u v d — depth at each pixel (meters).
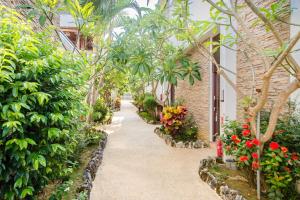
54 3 3.47
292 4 2.57
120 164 4.10
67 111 1.86
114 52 5.00
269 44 3.04
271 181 2.26
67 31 9.80
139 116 12.38
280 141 2.38
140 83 13.84
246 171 2.72
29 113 1.57
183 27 3.43
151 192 2.94
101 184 3.19
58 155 2.02
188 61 5.89
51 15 3.92
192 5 5.99
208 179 3.17
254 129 2.46
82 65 2.27
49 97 1.73
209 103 5.51
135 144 5.76
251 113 2.47
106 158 4.49
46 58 1.71
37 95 1.55
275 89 2.92
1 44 1.56
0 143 1.45
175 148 5.32
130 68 5.67
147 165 4.05
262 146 2.38
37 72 1.64
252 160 2.46
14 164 1.54
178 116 6.09
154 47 5.84
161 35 4.96
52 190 2.46
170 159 4.42
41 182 1.91
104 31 5.22
